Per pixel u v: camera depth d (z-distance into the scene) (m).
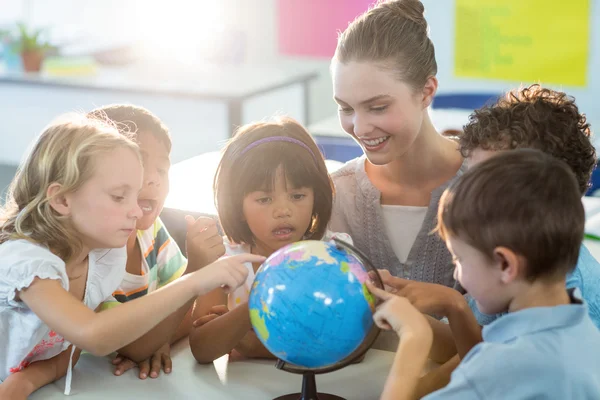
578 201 1.04
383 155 1.48
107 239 1.29
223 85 4.08
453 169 1.60
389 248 1.66
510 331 1.03
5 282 1.25
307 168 1.43
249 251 1.54
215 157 2.44
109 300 1.50
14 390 1.30
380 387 1.31
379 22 1.41
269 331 1.10
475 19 4.07
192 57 4.80
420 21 1.45
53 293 1.24
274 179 1.41
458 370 1.01
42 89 4.29
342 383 1.32
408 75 1.42
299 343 1.08
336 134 3.49
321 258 1.11
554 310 1.02
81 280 1.38
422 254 1.64
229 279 1.25
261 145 1.42
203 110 3.96
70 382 1.34
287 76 4.36
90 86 4.16
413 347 1.07
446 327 1.39
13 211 1.33
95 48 4.71
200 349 1.40
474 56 4.12
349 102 1.44
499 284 1.04
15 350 1.33
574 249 1.04
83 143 1.26
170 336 1.42
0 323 1.32
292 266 1.10
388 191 1.65
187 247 1.52
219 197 1.47
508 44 4.04
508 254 1.00
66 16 5.22
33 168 1.29
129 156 1.28
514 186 1.01
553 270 1.03
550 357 0.99
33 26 5.30
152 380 1.37
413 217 1.63
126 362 1.42
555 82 4.00
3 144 4.51
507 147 1.30
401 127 1.44
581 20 3.87
